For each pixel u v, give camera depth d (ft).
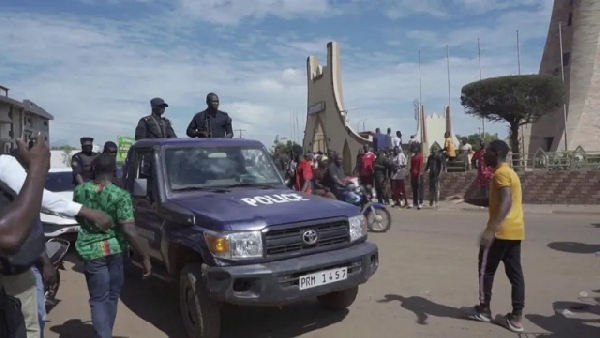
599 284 22.63
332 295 19.60
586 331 17.13
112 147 30.53
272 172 21.76
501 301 20.44
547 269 25.41
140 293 23.36
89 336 18.17
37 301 13.84
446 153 65.62
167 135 28.37
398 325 18.16
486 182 55.42
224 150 21.27
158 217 19.15
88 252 14.84
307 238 16.34
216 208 16.75
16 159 11.68
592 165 59.77
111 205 14.87
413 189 54.54
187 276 16.46
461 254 29.40
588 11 119.44
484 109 100.94
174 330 18.56
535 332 17.13
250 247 15.37
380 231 38.17
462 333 17.22
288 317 19.39
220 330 17.98
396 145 67.26
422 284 23.27
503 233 17.17
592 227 39.06
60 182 34.35
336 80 106.52
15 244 7.04
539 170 59.11
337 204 18.13
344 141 100.27
